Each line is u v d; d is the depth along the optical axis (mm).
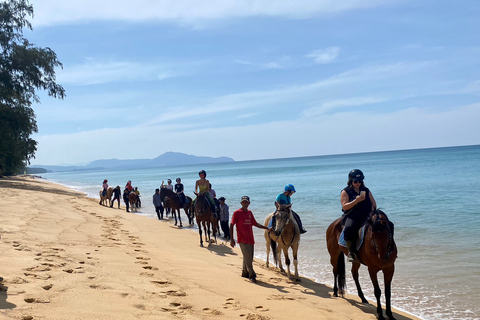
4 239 10844
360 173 7934
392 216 20156
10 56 40906
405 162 111750
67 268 8273
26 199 25250
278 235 9367
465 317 7383
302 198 31672
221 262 11680
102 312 5918
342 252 8648
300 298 8141
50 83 43219
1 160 41000
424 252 12289
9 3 40781
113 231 16188
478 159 96062
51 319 5355
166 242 14922
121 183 83438
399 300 8453
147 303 6664
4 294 6117
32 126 43750
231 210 25719
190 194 42531
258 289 8586
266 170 124312
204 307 6859
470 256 11477
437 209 21531
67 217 18531
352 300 8438
